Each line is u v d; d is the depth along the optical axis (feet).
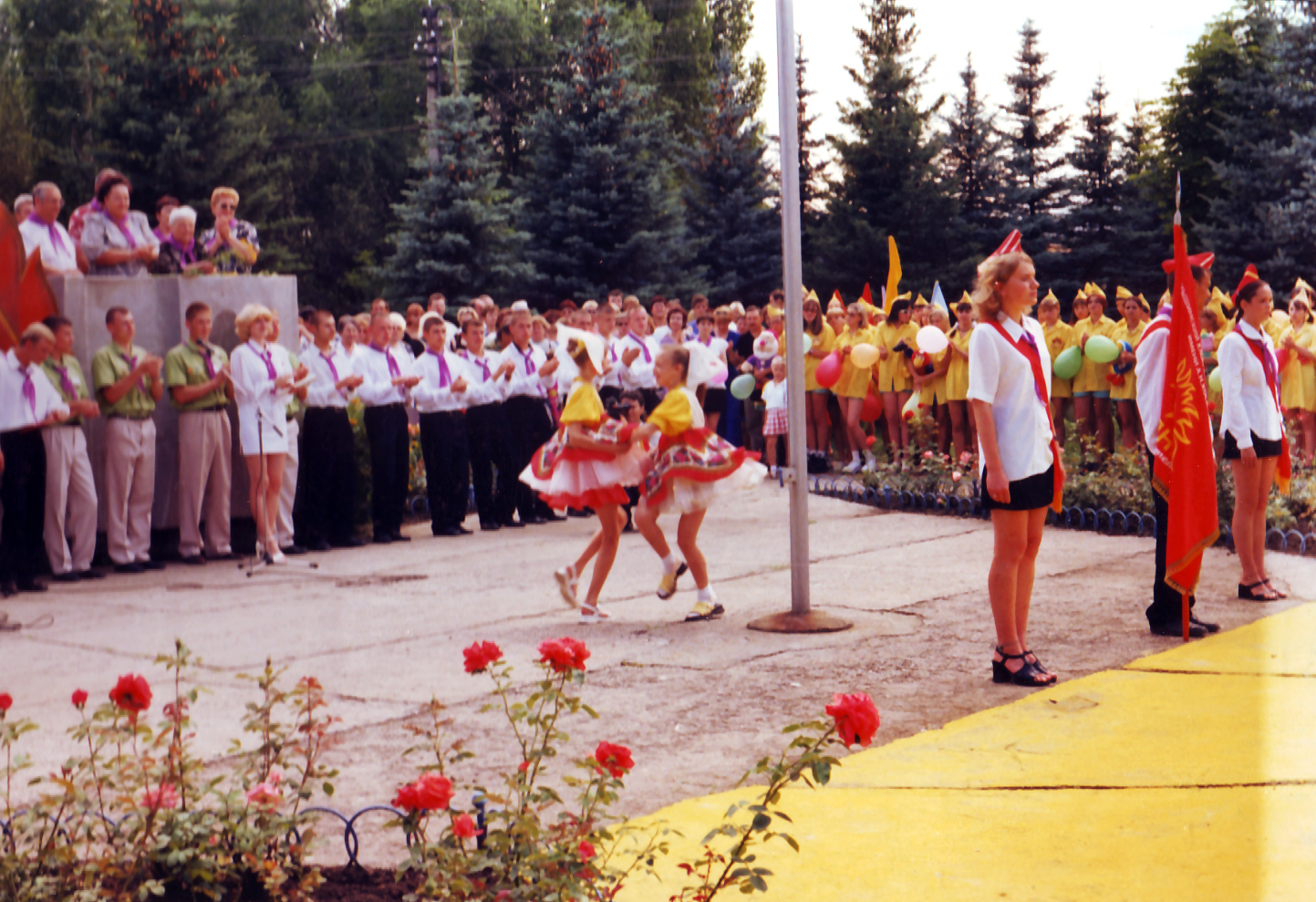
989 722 15.62
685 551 22.72
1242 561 22.40
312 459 33.30
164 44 85.35
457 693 17.69
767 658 19.44
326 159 126.62
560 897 8.81
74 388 28.66
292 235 118.93
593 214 96.07
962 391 43.04
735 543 32.22
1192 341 18.78
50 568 29.12
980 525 33.76
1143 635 20.27
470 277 92.58
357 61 131.75
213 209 34.40
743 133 113.70
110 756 14.48
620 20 136.67
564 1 143.43
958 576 26.21
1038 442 17.39
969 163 117.80
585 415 22.43
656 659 19.49
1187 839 11.44
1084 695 16.69
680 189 111.55
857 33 127.34
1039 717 15.76
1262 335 22.30
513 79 141.08
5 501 27.07
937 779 13.50
